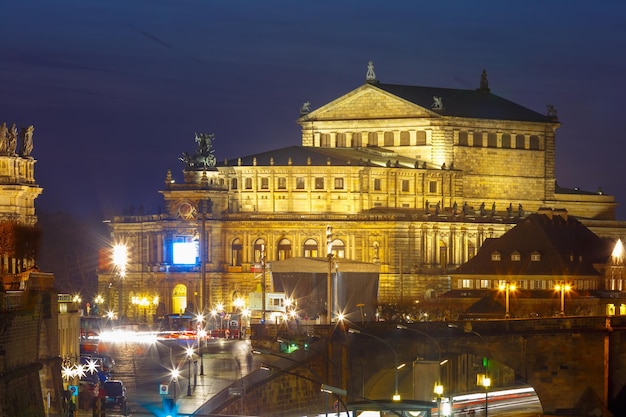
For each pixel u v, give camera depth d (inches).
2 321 7047.2
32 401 7431.1
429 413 7578.7
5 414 6948.8
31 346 7598.4
